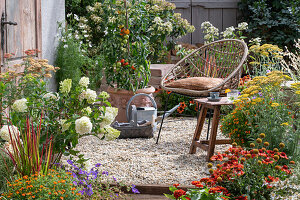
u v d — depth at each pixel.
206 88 4.00
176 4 8.14
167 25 5.82
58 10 6.25
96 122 2.80
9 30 4.27
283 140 3.19
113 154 3.85
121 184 2.74
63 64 5.91
